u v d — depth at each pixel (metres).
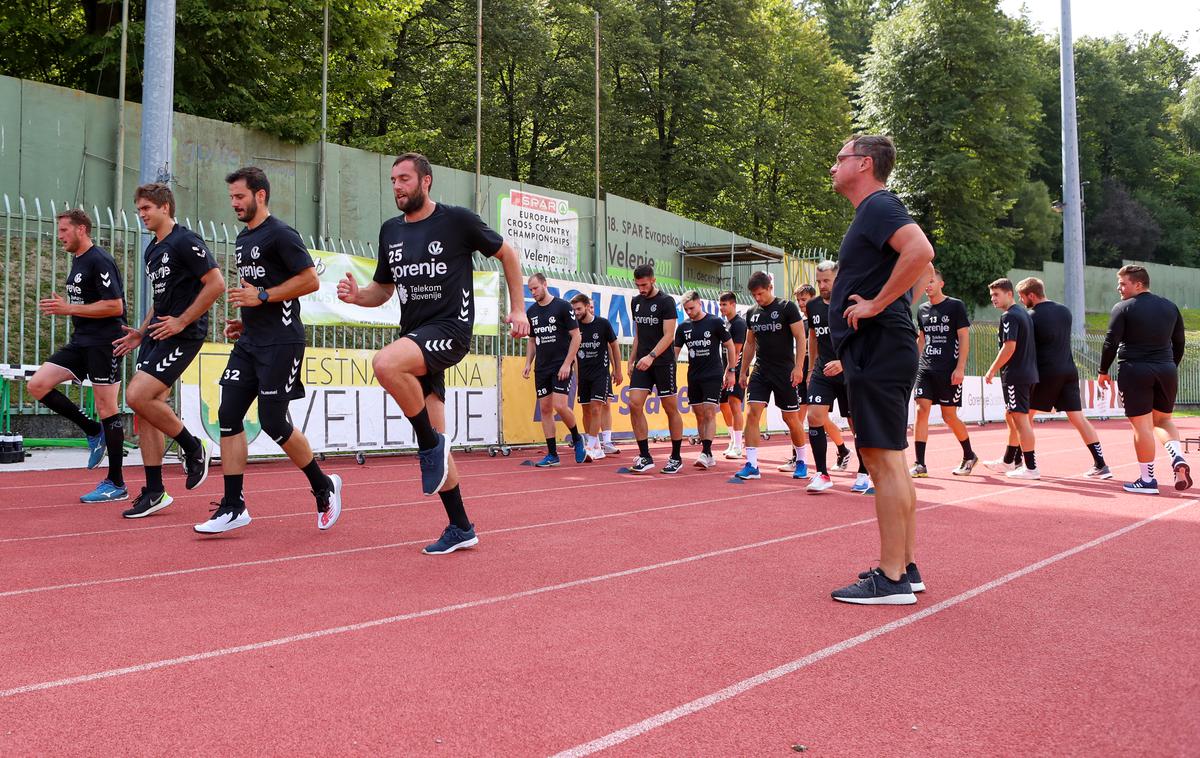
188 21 18.72
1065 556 4.72
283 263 5.04
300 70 22.30
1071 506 6.72
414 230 4.50
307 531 5.37
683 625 3.27
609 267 21.67
